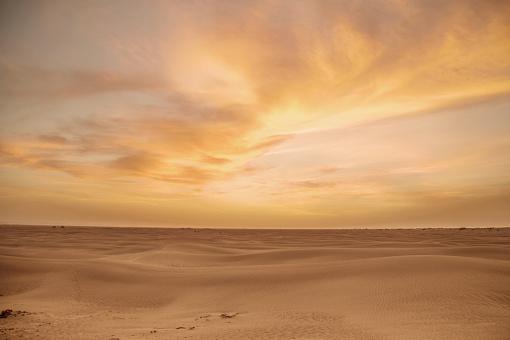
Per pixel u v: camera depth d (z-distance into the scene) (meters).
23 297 21.98
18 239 73.31
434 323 13.49
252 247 56.56
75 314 17.81
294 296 20.20
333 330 13.11
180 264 35.91
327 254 35.91
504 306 15.51
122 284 24.97
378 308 16.19
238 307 19.34
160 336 12.62
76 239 79.00
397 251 36.12
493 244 52.72
